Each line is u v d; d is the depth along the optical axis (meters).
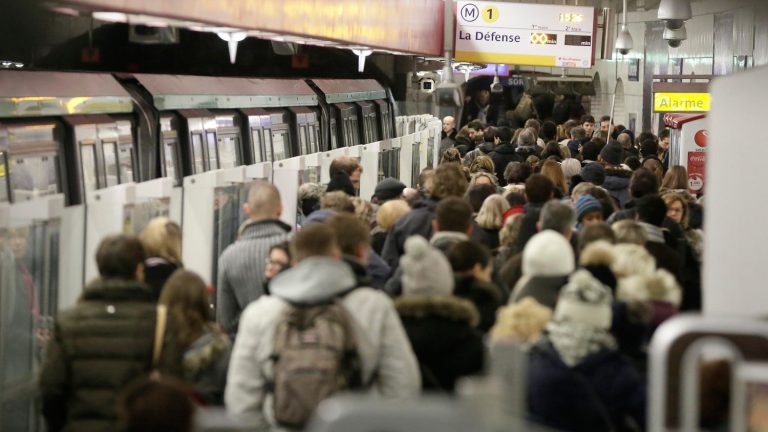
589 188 19.33
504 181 33.06
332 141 41.12
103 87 22.83
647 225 16.50
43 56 27.64
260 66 42.53
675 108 39.19
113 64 32.50
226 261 13.74
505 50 39.91
